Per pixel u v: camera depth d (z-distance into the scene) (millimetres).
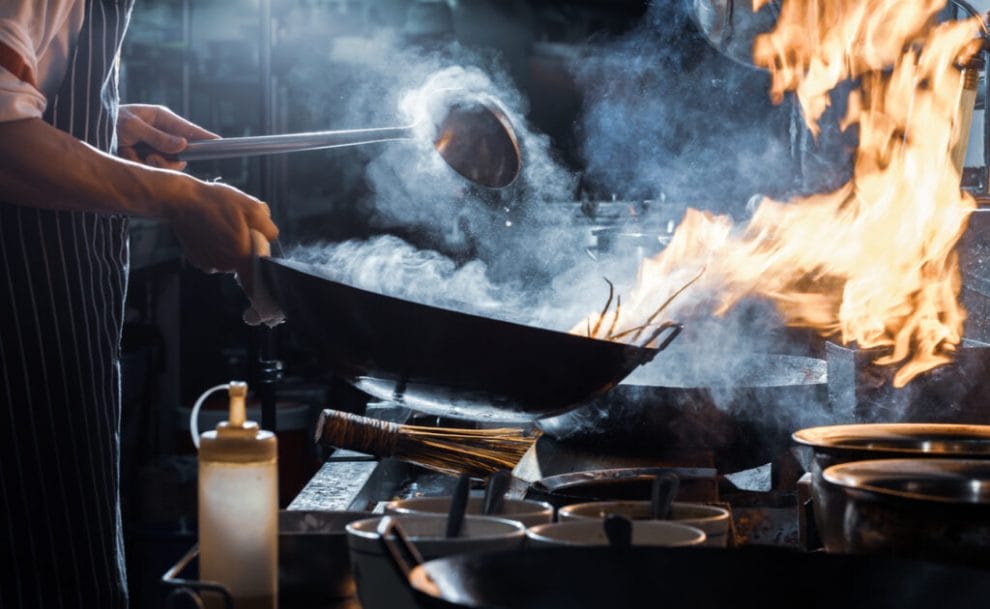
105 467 1588
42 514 1519
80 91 1518
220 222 1307
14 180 1303
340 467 1608
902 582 757
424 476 1825
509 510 992
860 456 1074
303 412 3533
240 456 904
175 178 1311
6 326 1479
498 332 1124
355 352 1181
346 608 959
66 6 1396
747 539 1198
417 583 700
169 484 3408
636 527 888
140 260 3635
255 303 1289
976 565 819
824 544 966
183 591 821
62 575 1534
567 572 763
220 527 900
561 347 1137
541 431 1610
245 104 4273
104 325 1602
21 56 1283
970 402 1493
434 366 1156
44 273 1498
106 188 1295
